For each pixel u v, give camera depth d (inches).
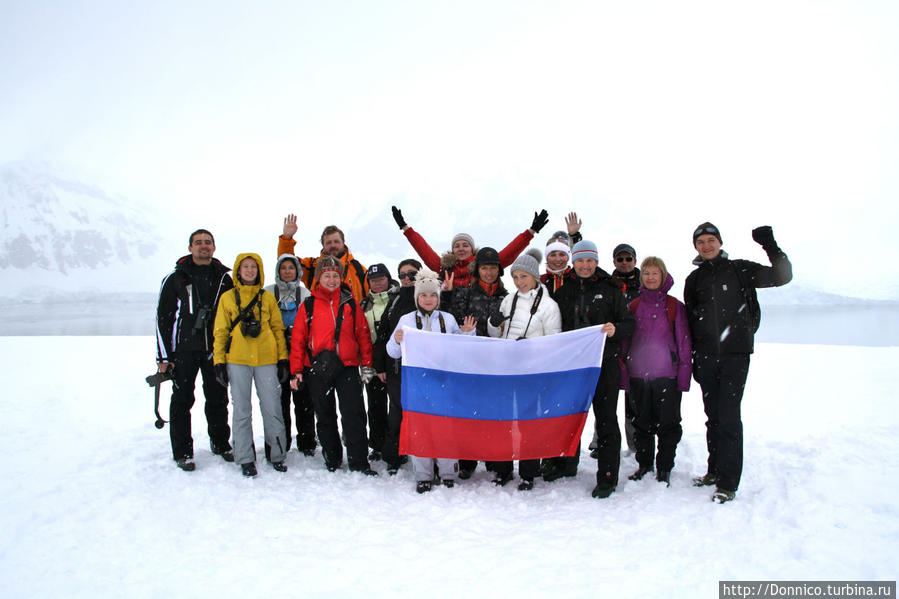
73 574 133.5
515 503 175.2
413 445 187.0
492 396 189.2
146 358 534.0
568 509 168.7
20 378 419.5
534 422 188.1
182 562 139.2
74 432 260.2
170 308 204.5
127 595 124.3
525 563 136.3
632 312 195.3
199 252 209.0
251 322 200.1
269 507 172.6
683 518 157.6
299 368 202.1
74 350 601.6
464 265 227.5
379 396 228.5
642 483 189.2
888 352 511.8
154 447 235.5
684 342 186.5
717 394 181.6
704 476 187.9
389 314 208.2
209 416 220.4
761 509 159.9
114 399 342.6
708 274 181.3
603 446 181.3
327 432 205.6
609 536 149.4
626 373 196.9
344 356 203.2
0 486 187.9
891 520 146.6
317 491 186.4
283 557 141.3
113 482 190.7
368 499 179.5
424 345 189.8
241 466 201.2
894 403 298.0
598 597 120.7
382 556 141.2
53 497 177.8
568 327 195.8
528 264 192.4
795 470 187.5
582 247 191.3
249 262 200.5
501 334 199.0
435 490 187.6
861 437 217.9
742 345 172.6
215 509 170.6
